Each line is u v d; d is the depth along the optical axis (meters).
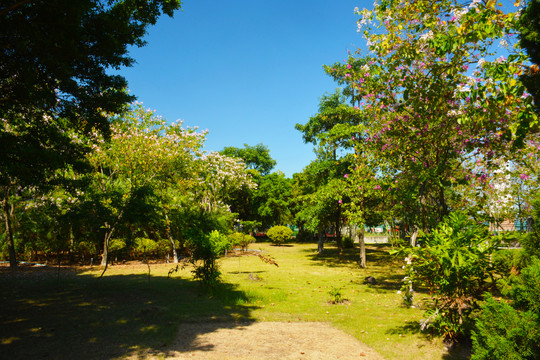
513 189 12.57
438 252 4.98
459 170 9.80
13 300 8.29
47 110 8.41
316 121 22.62
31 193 16.52
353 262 18.36
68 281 11.53
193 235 9.42
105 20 6.94
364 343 5.35
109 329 5.87
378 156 11.66
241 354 4.79
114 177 20.11
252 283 11.34
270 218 43.09
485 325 3.18
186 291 9.73
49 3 5.35
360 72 10.02
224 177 25.98
